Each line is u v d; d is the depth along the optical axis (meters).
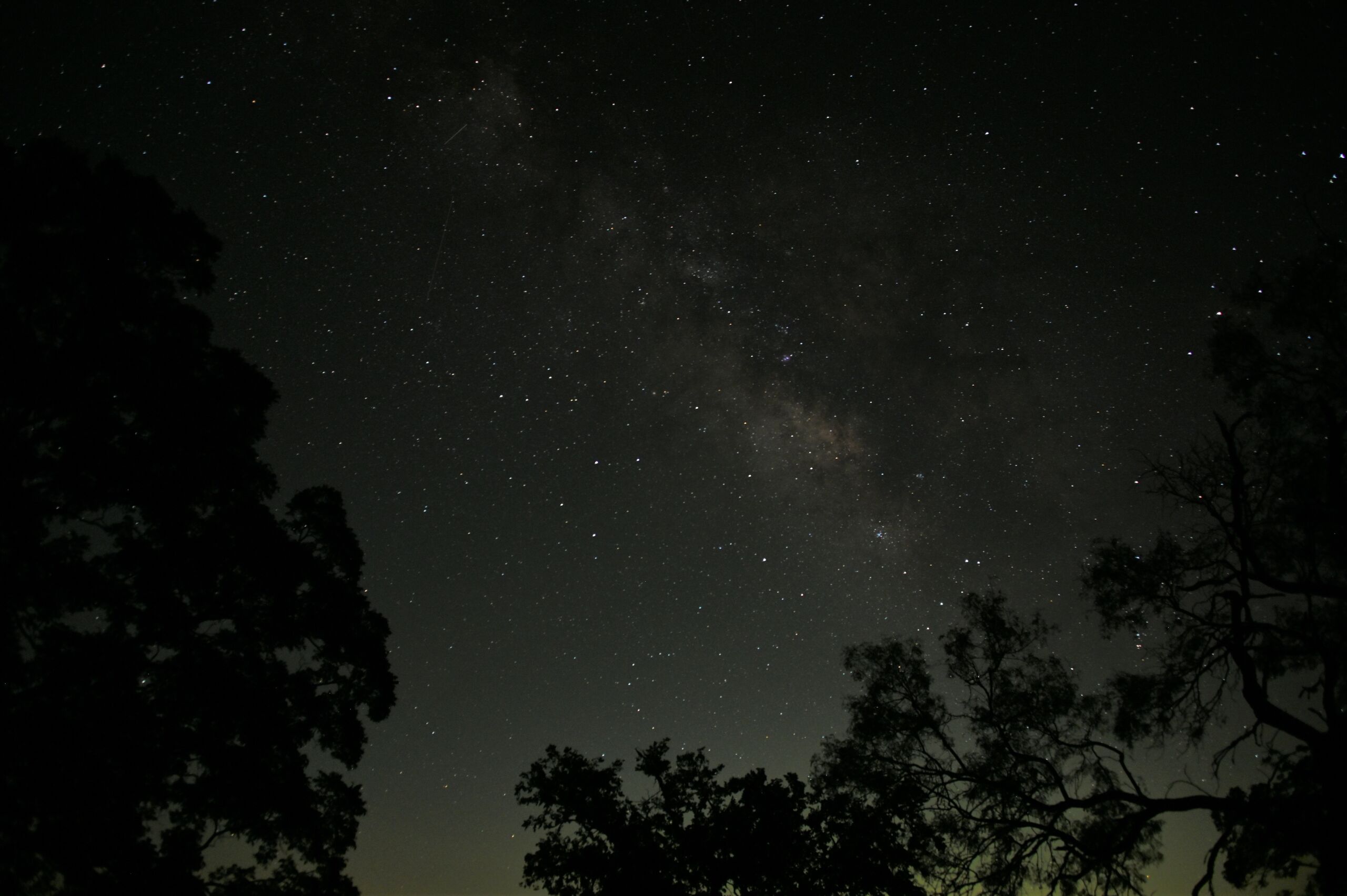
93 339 12.76
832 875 10.96
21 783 11.07
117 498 12.81
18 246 12.28
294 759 13.98
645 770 11.59
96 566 12.87
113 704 11.84
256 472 14.57
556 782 11.34
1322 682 11.99
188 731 12.80
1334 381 12.89
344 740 14.45
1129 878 12.61
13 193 12.38
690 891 10.80
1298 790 12.05
